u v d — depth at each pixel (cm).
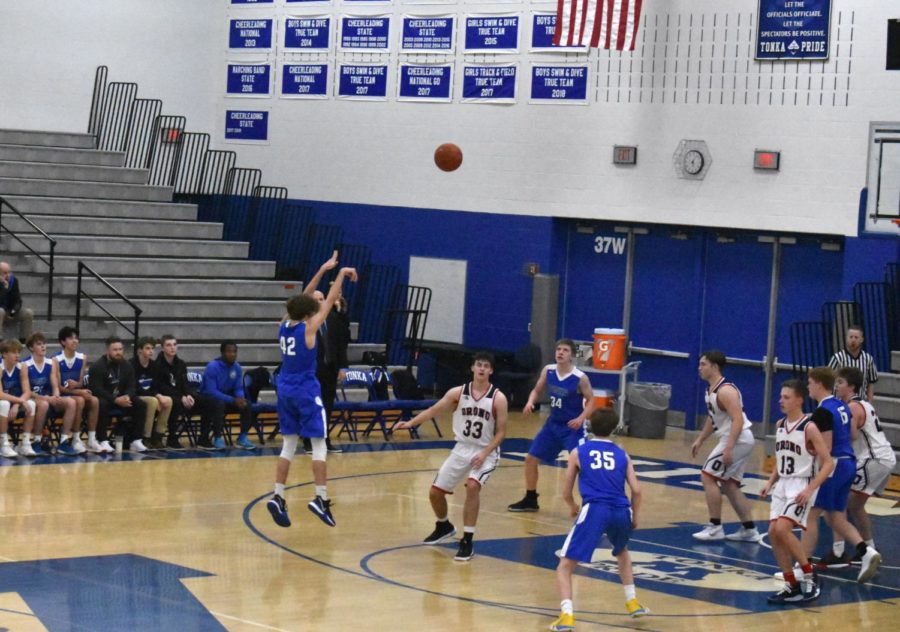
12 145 2538
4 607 1026
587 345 2394
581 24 2280
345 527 1441
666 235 2408
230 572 1197
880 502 1800
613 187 2419
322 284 2761
